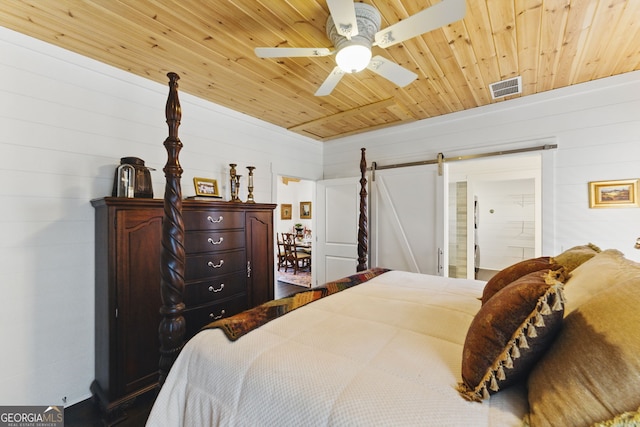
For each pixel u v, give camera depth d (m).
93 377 2.26
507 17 1.80
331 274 4.54
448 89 2.85
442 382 0.96
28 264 2.01
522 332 0.86
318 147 4.75
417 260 3.78
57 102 2.15
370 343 1.23
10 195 1.95
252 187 3.37
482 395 0.88
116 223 2.04
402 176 3.91
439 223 3.60
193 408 1.16
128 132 2.54
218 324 1.41
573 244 2.80
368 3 1.67
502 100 3.14
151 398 2.20
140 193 2.32
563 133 2.86
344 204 4.41
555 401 0.74
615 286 0.85
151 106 2.70
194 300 2.52
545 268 1.44
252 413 1.00
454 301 1.77
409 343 1.23
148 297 2.19
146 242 2.19
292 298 1.81
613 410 0.63
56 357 2.10
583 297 0.96
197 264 2.55
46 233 2.09
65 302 2.15
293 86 2.79
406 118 3.71
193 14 1.78
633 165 2.56
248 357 1.15
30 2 1.67
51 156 2.12
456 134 3.51
